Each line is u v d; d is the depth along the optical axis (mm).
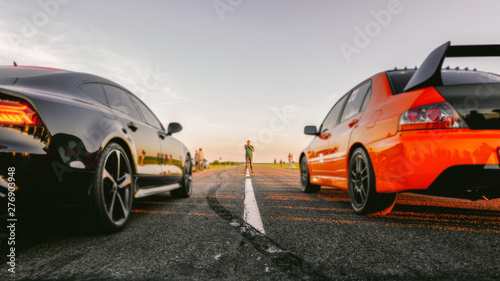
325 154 3748
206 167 25391
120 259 1470
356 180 2734
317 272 1298
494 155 1836
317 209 2906
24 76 1914
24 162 1505
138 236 1909
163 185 3271
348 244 1713
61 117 1715
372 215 2572
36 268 1346
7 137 1489
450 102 1977
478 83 2023
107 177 1954
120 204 2127
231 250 1609
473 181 1903
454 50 2086
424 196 3941
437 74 2062
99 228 1899
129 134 2422
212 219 2428
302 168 4773
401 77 2707
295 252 1573
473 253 1538
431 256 1496
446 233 1951
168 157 3410
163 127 3672
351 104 3428
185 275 1268
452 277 1232
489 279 1209
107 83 2631
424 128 2010
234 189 5008
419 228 2096
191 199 3775
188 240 1810
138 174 2516
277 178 8461
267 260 1452
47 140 1598
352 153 2920
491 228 2094
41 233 1975
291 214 2637
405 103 2186
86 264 1398
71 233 1975
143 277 1245
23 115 1543
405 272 1291
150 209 2959
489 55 2152
